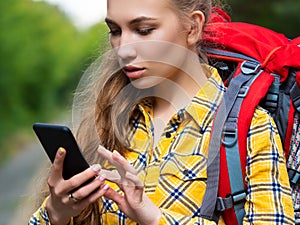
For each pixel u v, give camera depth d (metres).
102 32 2.47
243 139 2.10
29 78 23.72
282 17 9.30
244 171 2.10
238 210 2.10
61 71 25.84
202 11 2.25
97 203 2.25
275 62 2.26
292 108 2.24
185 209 2.11
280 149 2.15
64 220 2.11
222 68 2.36
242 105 2.14
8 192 12.45
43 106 24.73
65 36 28.08
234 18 9.48
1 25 20.98
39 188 2.38
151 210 2.03
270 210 2.05
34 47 23.97
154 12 2.10
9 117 20.41
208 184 2.10
